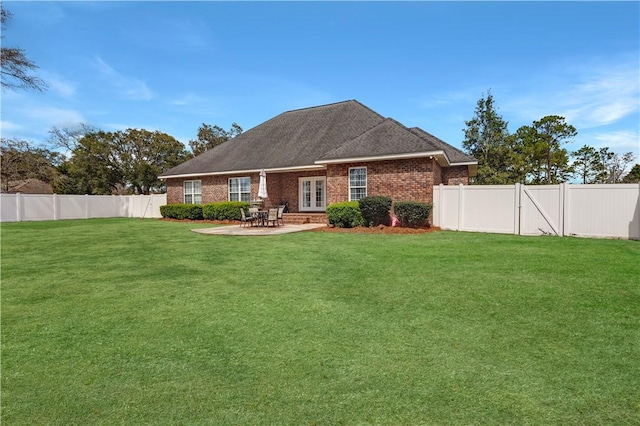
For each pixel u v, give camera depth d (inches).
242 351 138.4
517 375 117.6
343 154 643.5
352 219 590.2
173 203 1018.1
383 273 264.1
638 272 258.1
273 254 353.7
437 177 640.4
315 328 161.2
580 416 96.0
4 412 100.0
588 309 181.0
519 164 1226.6
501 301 195.2
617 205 445.4
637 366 123.0
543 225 486.9
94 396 108.2
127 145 1685.5
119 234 583.5
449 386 111.4
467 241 425.4
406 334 152.8
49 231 655.8
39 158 1443.2
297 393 108.3
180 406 102.3
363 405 101.6
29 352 139.8
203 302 202.2
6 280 260.2
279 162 800.3
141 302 203.8
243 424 93.7
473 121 1295.5
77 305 199.3
